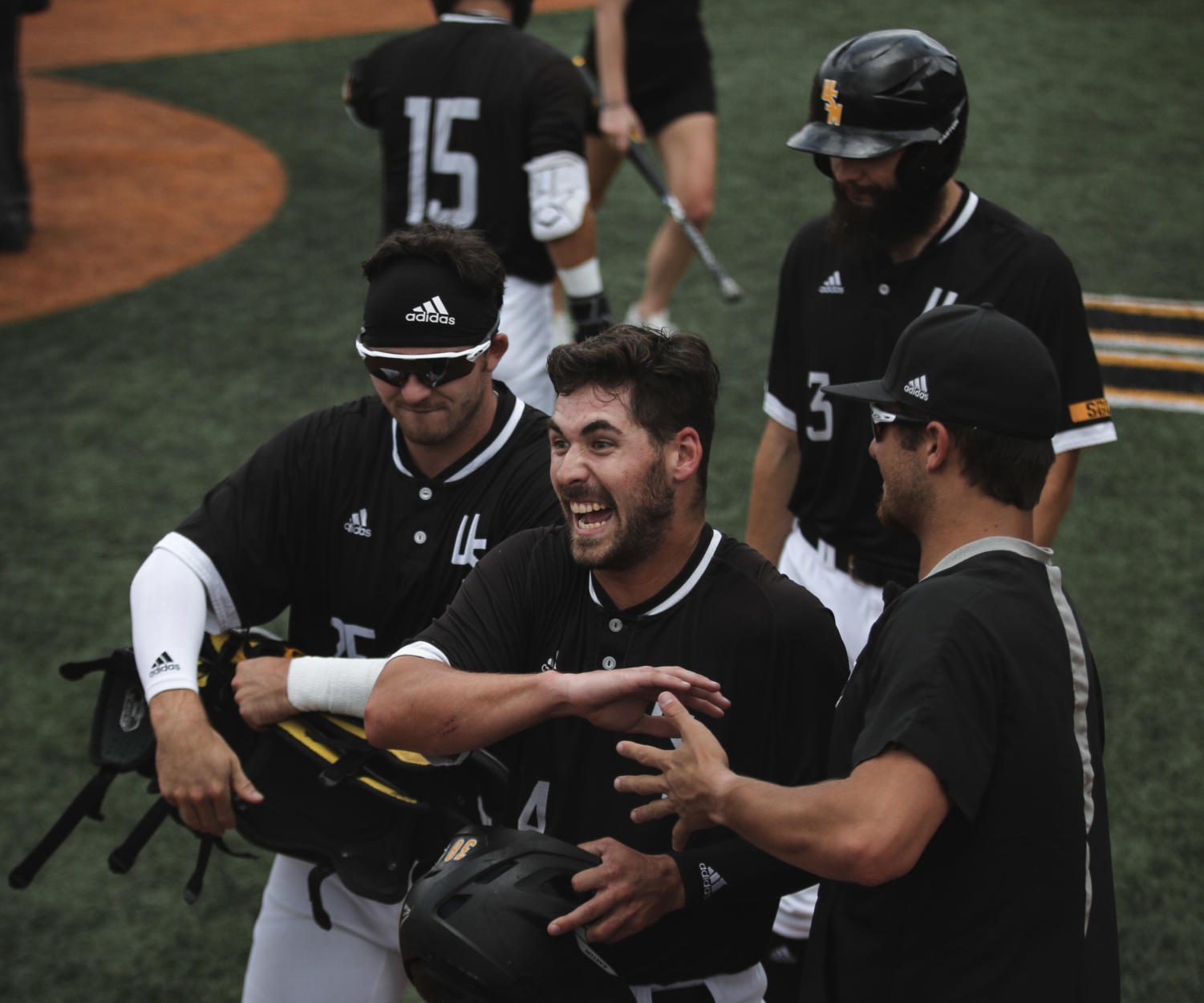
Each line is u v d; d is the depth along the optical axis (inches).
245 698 296.8
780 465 412.5
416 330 286.5
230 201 1109.1
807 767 260.5
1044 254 356.5
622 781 237.0
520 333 546.3
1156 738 514.3
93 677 559.2
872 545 384.8
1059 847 217.6
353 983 333.1
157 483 702.5
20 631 582.9
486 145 523.2
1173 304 901.8
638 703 245.9
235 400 788.6
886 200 348.2
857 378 376.8
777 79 1358.3
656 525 250.5
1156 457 724.7
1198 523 665.6
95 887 452.8
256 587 322.3
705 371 250.5
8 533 658.2
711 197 782.5
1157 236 1007.6
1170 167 1139.3
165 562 313.0
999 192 1077.8
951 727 208.8
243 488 321.4
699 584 261.0
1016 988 216.4
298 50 1549.0
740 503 665.0
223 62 1501.0
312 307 917.2
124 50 1556.3
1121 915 428.1
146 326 889.5
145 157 1213.7
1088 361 365.7
